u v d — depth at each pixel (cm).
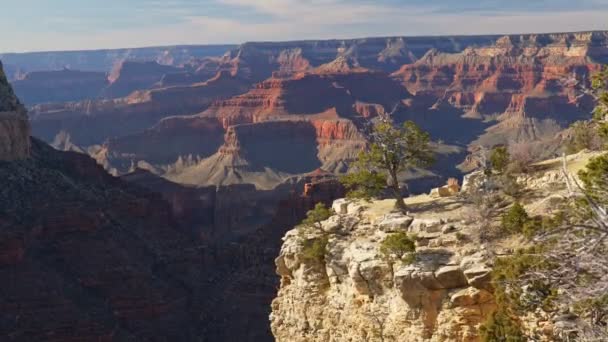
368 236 3959
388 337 3419
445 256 3331
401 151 4306
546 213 3322
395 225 3766
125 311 9375
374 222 4050
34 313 8431
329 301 3944
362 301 3638
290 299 4250
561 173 3662
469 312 3092
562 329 2567
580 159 3906
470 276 3112
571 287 2173
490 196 3641
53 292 8800
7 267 8838
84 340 8438
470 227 3466
